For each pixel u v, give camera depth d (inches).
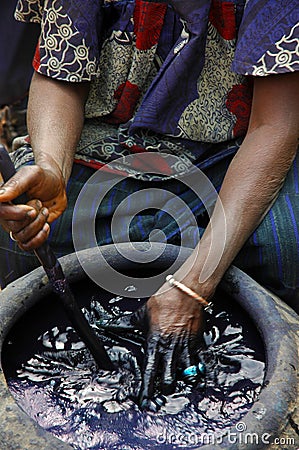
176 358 58.0
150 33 69.8
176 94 70.5
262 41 59.5
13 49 128.1
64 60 68.8
